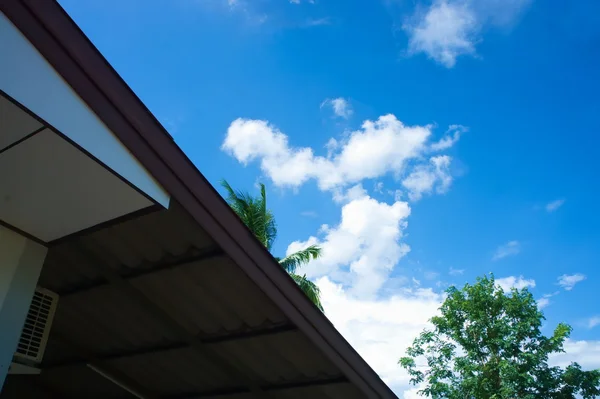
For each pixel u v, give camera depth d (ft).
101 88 8.59
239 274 12.56
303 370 15.60
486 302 49.80
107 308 15.17
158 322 15.20
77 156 8.80
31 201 10.17
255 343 14.87
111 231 12.37
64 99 7.96
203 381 17.67
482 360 47.75
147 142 9.48
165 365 17.20
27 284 10.91
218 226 11.12
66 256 13.47
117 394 19.75
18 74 7.23
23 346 13.51
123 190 9.60
